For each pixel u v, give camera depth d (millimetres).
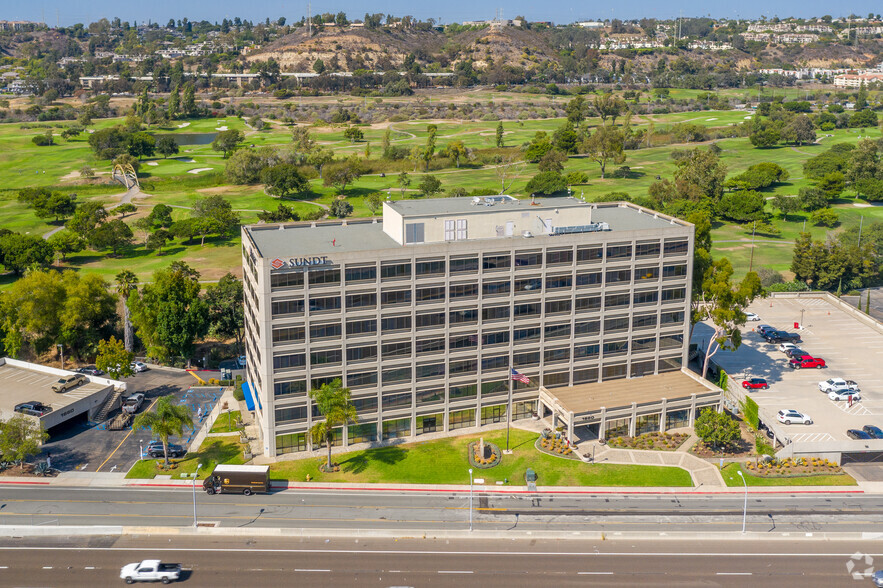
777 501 114500
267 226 140000
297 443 126250
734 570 98938
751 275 143125
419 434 132000
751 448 128250
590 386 138250
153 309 163625
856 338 173875
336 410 117125
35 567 99312
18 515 110500
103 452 129250
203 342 179000
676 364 144500
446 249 124500
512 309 130875
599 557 101625
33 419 130125
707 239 165875
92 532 107062
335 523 109000
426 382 129375
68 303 164500
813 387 148375
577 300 134375
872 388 147625
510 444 129125
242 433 133375
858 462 124875
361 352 124688
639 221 147000
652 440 130375
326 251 125438
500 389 134375
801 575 98000
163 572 96500
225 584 96062
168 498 115250
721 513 111438
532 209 133750
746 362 160750
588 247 132375
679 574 98125
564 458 124812
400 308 124625
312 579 97062
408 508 112750
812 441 126812
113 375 155375
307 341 121375
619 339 139000
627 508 112688
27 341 174750
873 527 108438
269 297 117750
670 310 141000
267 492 116500
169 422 121250
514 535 106312
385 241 132375
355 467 122938
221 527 107750
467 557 101625
